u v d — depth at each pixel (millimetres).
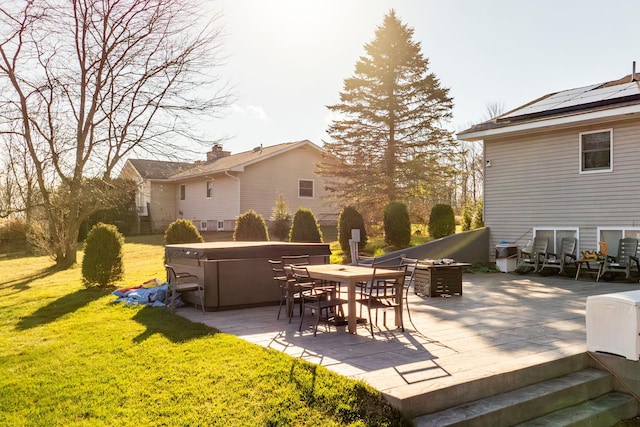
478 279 11578
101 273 10078
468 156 35031
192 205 28547
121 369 4707
